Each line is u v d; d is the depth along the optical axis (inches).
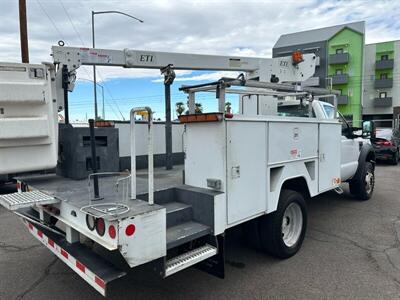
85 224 106.4
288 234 175.6
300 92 181.9
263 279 148.5
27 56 495.2
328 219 241.4
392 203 289.0
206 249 123.0
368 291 137.3
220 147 126.6
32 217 139.1
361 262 165.9
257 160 141.3
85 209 102.5
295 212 175.6
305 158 175.2
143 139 219.0
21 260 173.8
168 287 142.3
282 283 144.7
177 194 136.5
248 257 172.6
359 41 1814.7
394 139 604.7
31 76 128.1
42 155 134.3
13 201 113.6
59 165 166.7
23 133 126.8
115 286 143.1
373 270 156.8
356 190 291.0
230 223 130.0
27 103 127.6
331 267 160.4
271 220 159.6
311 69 261.7
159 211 101.3
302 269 158.2
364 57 1900.8
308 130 176.6
